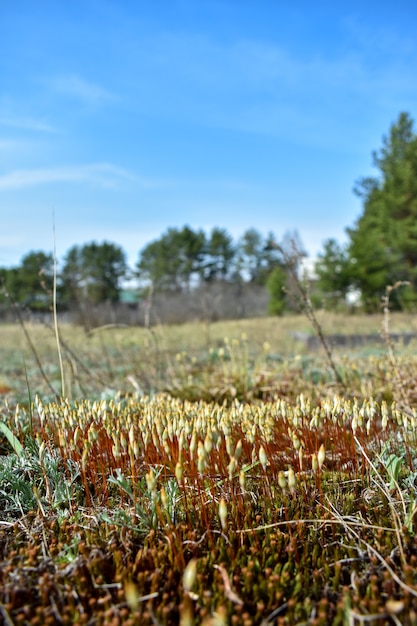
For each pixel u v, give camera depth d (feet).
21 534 6.57
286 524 6.58
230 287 106.63
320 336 14.82
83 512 7.06
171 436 7.66
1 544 6.40
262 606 4.89
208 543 6.14
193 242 161.17
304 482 7.21
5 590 5.12
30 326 19.49
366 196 110.83
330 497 7.29
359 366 17.90
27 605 5.01
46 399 12.84
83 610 4.91
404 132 99.09
